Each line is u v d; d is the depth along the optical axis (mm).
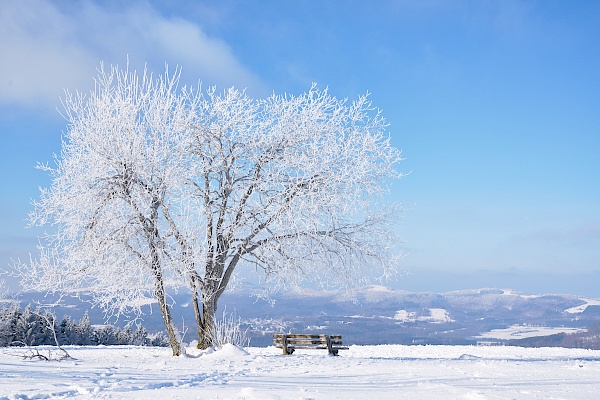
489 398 7477
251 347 25750
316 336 19172
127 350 23000
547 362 14719
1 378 9953
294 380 10398
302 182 20125
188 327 18938
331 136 21469
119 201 19375
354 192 20734
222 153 20516
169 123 20688
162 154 19844
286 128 21500
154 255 18250
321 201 19797
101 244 18469
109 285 18531
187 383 10008
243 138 21125
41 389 8461
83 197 19000
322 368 13398
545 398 7461
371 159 21516
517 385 9062
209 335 19641
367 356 19625
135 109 20234
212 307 19812
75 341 60688
